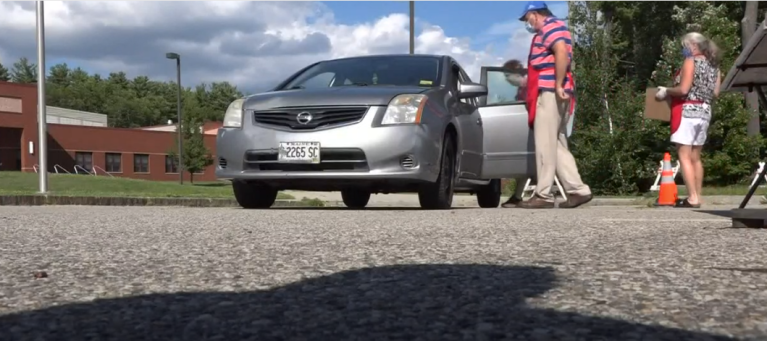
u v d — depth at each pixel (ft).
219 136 21.30
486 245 9.46
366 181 20.01
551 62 21.18
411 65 23.25
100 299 5.50
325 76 23.20
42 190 40.11
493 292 5.59
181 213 18.79
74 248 9.50
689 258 7.68
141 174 168.76
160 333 4.27
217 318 4.69
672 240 9.85
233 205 38.93
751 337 3.98
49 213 19.67
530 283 6.02
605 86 55.26
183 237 11.00
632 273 6.54
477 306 5.00
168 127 214.90
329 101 20.07
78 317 4.77
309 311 4.91
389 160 19.66
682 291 5.51
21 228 13.32
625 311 4.74
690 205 23.06
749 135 58.39
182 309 5.03
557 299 5.23
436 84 22.30
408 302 5.21
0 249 9.43
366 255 8.43
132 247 9.55
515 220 14.71
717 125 55.98
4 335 4.26
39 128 40.14
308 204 40.16
